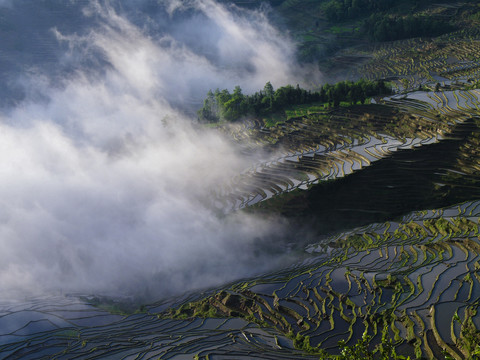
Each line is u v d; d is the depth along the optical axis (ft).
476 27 650.84
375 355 132.87
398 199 263.90
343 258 212.64
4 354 161.79
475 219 220.84
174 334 167.53
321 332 152.87
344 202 271.08
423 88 414.62
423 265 182.39
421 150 286.05
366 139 326.85
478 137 281.74
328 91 405.80
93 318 193.47
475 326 130.62
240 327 168.45
